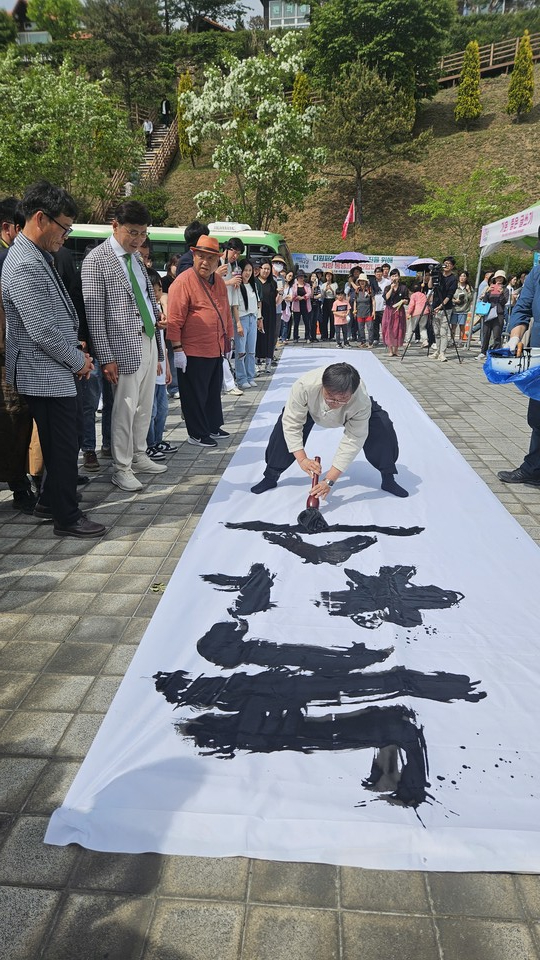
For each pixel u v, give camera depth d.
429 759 1.92
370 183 28.55
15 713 2.21
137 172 28.27
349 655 2.45
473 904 1.55
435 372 9.86
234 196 27.48
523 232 9.75
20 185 20.00
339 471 3.73
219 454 5.32
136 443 4.74
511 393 8.10
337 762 1.91
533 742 2.00
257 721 2.08
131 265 4.16
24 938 1.47
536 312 4.18
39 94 19.39
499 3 54.88
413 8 29.81
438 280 10.88
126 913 1.53
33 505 4.07
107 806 1.76
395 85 29.94
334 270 19.69
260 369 9.83
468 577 3.09
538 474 4.52
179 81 33.53
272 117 21.86
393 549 3.40
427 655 2.45
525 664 2.39
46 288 3.19
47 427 3.43
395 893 1.57
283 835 1.69
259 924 1.51
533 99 31.06
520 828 1.70
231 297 7.85
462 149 28.81
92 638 2.66
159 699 2.19
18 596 3.00
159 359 5.01
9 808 1.82
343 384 3.18
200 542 3.49
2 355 3.54
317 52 32.50
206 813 1.74
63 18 42.94
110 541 3.62
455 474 4.68
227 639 2.56
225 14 45.19
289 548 3.41
